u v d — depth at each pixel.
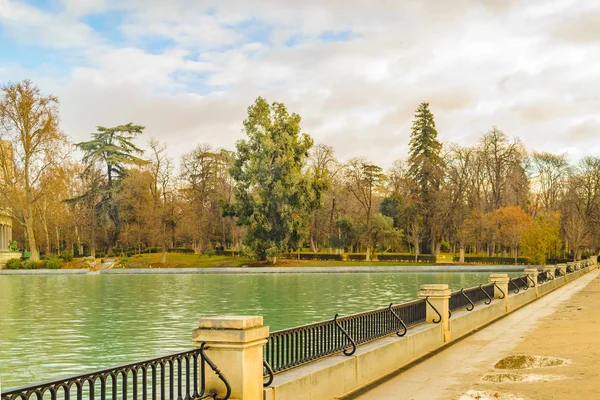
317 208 84.94
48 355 20.00
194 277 66.19
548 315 25.97
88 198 94.56
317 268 75.25
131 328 25.95
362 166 99.25
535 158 105.88
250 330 8.09
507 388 12.20
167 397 13.55
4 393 5.73
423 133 97.19
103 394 6.85
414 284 51.94
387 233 91.31
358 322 13.20
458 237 86.25
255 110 81.81
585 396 11.51
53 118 77.06
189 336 23.66
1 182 79.56
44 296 42.53
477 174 88.56
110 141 101.38
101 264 84.06
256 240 80.75
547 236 75.31
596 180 94.06
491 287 26.92
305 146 83.56
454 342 18.25
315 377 10.12
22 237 106.50
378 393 11.67
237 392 8.01
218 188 102.00
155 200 90.94
